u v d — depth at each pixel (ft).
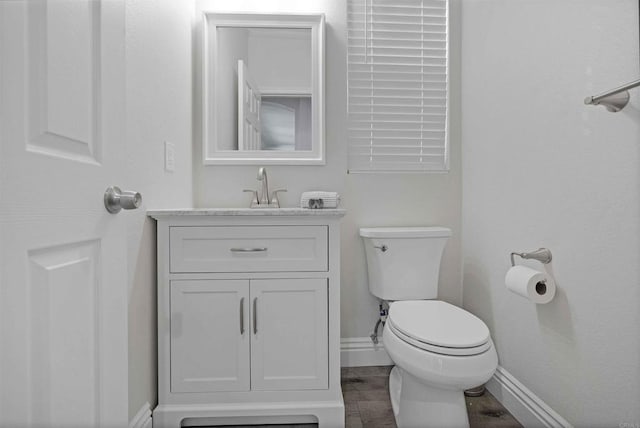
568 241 4.00
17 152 1.76
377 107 6.81
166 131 5.16
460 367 3.73
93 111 2.40
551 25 4.27
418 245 5.96
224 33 6.63
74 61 2.18
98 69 2.43
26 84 1.82
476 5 6.19
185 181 6.04
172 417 4.57
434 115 6.87
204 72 6.53
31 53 1.85
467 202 6.57
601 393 3.56
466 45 6.62
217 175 6.59
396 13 6.81
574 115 3.91
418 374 3.94
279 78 6.69
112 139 2.58
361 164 6.81
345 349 6.66
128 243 3.99
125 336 2.74
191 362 4.65
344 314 6.71
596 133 3.61
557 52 4.17
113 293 2.58
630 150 3.24
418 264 5.98
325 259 4.76
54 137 2.02
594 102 3.21
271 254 4.73
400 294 5.98
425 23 6.84
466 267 6.59
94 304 2.38
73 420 2.15
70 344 2.14
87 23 2.32
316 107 6.69
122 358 2.69
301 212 4.69
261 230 4.73
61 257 2.09
